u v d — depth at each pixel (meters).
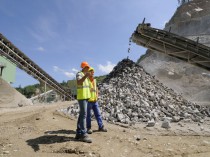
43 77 48.47
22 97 36.88
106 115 12.00
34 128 8.69
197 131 9.82
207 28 78.44
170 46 31.64
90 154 5.69
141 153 6.07
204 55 28.92
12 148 6.16
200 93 53.34
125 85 17.11
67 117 11.77
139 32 31.02
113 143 6.91
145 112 12.70
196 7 88.56
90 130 8.16
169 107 14.70
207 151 6.53
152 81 20.45
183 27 85.12
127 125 10.41
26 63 41.69
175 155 6.02
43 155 5.66
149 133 8.91
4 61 58.38
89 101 8.25
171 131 9.52
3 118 13.28
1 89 35.25
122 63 24.31
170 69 68.62
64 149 5.98
